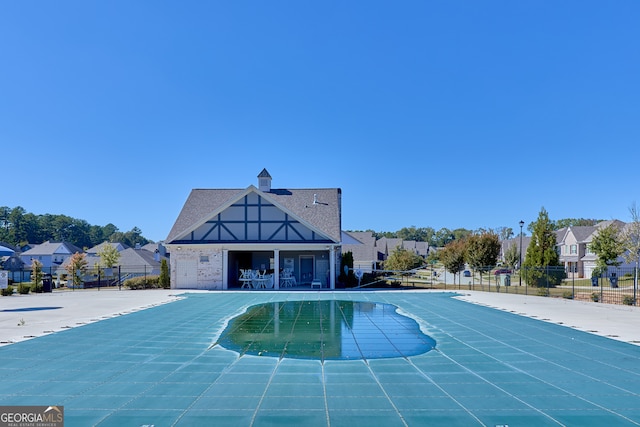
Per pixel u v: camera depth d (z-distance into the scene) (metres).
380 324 12.09
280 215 25.14
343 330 11.17
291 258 27.39
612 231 36.75
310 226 24.73
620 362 7.82
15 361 7.96
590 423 5.07
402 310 15.12
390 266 39.38
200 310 15.19
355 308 15.73
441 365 7.70
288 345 9.38
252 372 7.28
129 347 9.16
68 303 17.72
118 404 5.75
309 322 12.45
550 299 19.08
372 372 7.27
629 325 11.70
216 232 25.16
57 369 7.43
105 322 12.43
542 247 28.72
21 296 22.20
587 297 19.20
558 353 8.53
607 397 5.96
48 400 5.91
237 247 24.48
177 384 6.62
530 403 5.75
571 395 6.05
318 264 27.23
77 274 32.41
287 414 5.38
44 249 66.06
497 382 6.68
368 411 5.48
